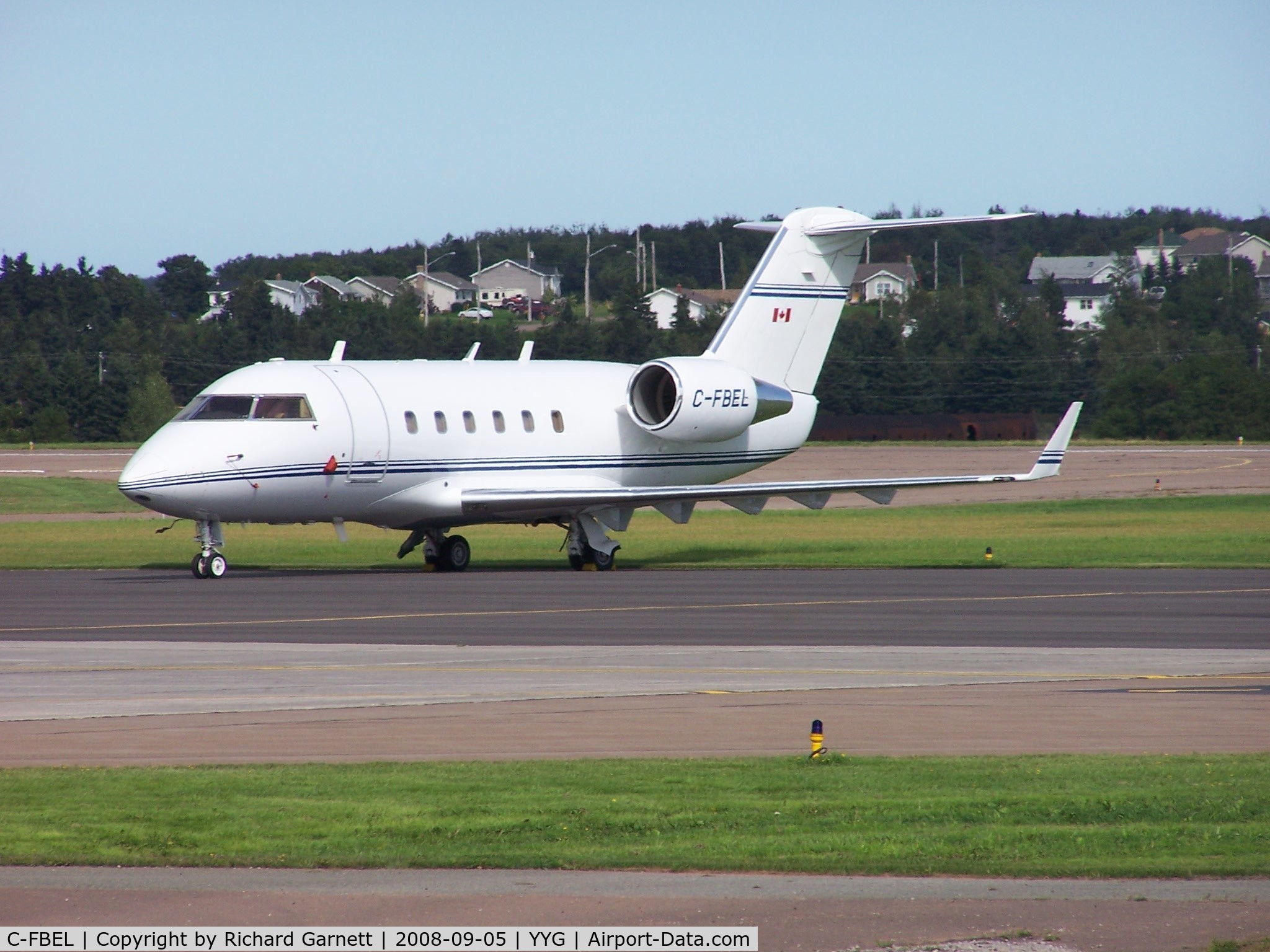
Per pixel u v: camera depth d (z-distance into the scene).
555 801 43.34
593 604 101.56
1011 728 56.38
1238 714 59.25
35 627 89.06
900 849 38.00
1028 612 96.12
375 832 39.69
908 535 172.88
